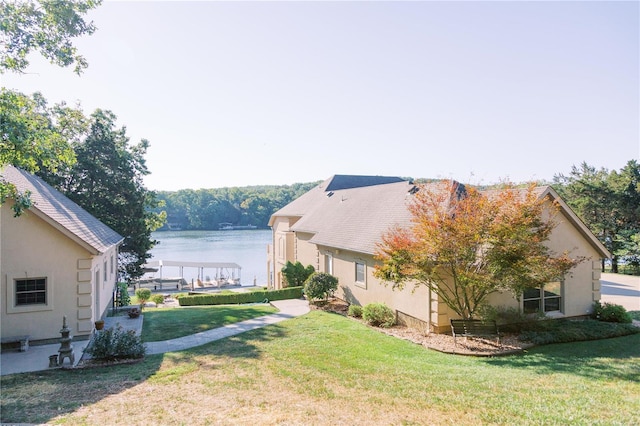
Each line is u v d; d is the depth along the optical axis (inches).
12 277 490.3
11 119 398.9
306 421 243.6
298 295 943.0
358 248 693.3
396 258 504.4
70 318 517.0
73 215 653.9
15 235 493.0
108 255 772.6
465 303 507.2
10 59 438.3
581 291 602.2
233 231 4997.5
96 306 607.8
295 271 981.8
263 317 682.2
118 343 420.8
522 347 467.5
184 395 299.7
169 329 591.8
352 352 441.7
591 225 1416.1
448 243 458.0
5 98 405.7
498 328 519.8
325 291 795.4
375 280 677.3
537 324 532.1
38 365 407.5
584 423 240.4
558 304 590.2
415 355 436.1
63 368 392.5
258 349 460.8
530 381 335.3
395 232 565.0
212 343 501.4
